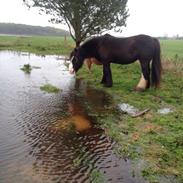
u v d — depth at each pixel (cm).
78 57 1516
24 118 999
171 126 934
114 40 1404
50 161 711
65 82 1611
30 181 621
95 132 899
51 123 962
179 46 4150
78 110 1105
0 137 835
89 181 630
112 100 1248
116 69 1892
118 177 648
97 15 2336
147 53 1331
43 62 2461
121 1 2356
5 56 2836
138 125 954
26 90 1397
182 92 1362
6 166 679
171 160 715
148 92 1352
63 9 2336
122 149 771
